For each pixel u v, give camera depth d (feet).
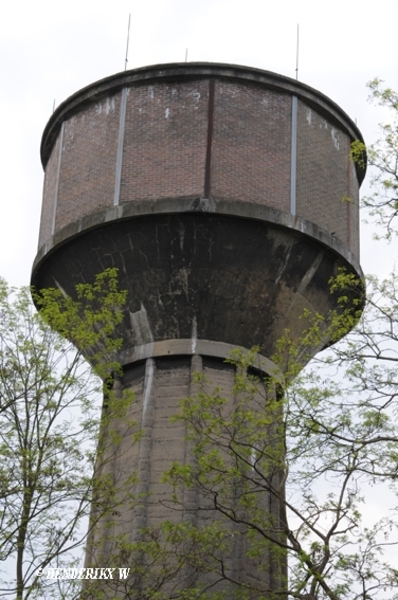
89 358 85.15
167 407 82.99
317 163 88.43
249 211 82.17
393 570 63.57
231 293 83.92
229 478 73.61
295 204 84.84
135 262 84.28
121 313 79.56
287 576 72.69
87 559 76.89
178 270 83.61
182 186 83.41
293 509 65.00
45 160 98.17
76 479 67.62
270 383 76.28
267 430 72.08
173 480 71.36
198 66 86.99
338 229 88.12
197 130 85.30
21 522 64.69
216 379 83.35
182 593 68.64
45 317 73.41
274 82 87.97
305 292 86.07
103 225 83.92
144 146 85.81
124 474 81.05
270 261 83.97
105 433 72.28
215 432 77.25
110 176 85.92
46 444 67.97
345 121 92.22
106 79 89.10
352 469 65.67
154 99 87.30
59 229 87.66
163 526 69.92
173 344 84.23
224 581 76.38
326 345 85.81
